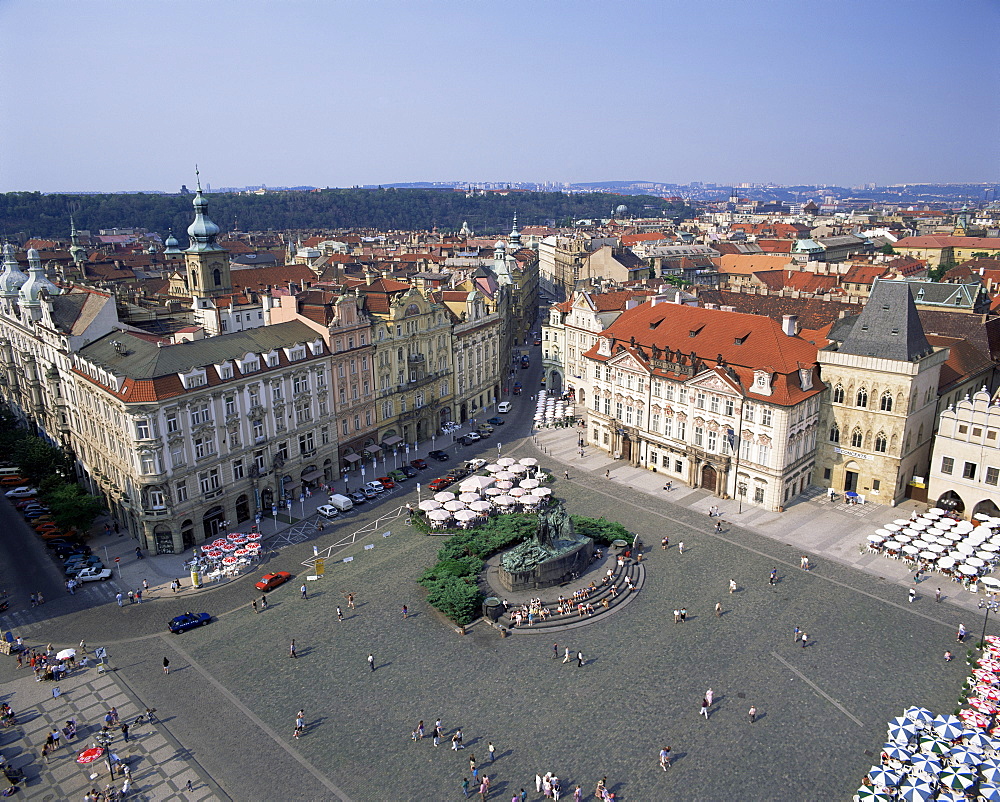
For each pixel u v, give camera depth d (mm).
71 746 64375
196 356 102062
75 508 98750
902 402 103438
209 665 75500
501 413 163625
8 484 124625
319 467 121125
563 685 70938
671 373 118375
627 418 129375
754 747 62312
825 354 110188
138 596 88625
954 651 75125
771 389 105875
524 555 89250
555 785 56875
